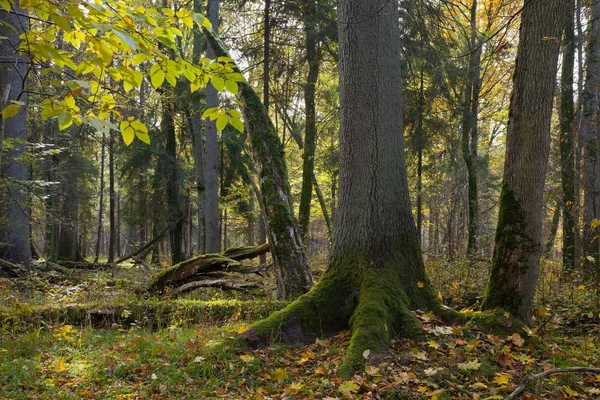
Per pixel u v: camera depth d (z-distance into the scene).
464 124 15.60
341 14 6.29
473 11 13.06
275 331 5.20
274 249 7.30
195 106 16.84
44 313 6.26
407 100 14.08
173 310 6.58
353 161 6.04
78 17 1.97
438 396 3.76
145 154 19.44
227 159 22.55
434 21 10.63
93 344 5.40
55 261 17.42
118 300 7.19
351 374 4.28
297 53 14.96
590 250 9.82
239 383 4.18
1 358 4.59
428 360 4.52
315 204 26.67
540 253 5.33
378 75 6.07
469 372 4.22
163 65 2.45
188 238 22.83
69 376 4.29
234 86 2.58
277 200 7.41
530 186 5.20
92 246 41.59
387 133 6.05
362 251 5.81
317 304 5.54
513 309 5.34
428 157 17.22
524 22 5.12
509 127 5.36
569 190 11.54
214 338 5.21
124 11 2.31
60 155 17.61
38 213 14.69
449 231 17.34
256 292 8.25
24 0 1.96
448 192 19.48
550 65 5.03
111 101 2.46
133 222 21.62
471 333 5.05
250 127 7.77
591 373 4.33
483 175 18.94
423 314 5.41
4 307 6.40
